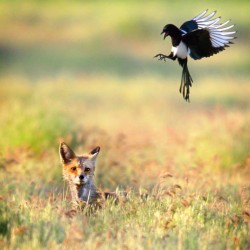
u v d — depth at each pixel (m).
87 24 178.50
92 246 28.97
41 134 54.59
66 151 37.22
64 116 60.50
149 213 34.06
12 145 53.72
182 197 36.41
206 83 112.31
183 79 28.17
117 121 78.56
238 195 40.88
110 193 37.94
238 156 52.19
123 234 30.73
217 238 31.48
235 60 136.62
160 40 164.25
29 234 29.89
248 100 98.12
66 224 31.27
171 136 59.09
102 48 154.25
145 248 29.25
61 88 90.31
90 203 36.62
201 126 58.50
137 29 167.50
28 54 145.00
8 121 56.22
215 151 52.31
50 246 28.83
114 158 51.59
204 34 27.59
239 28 164.00
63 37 168.12
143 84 113.12
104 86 111.00
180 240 29.80
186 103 97.38
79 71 128.12
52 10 198.12
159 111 88.81
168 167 46.75
